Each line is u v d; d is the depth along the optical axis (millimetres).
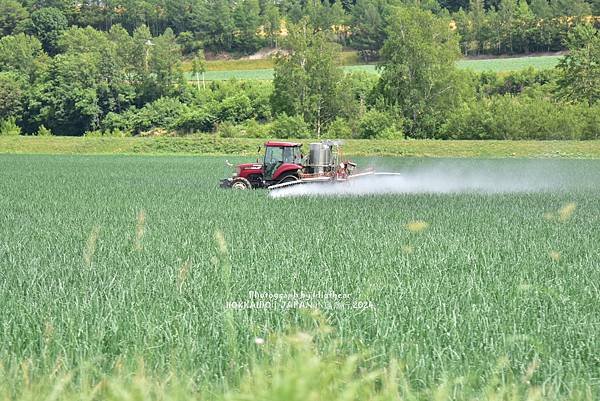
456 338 31297
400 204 97750
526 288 40031
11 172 176875
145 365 28047
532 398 22734
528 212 87812
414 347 30219
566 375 27750
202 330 32688
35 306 36219
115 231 68000
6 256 53750
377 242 60625
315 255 54000
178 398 22641
